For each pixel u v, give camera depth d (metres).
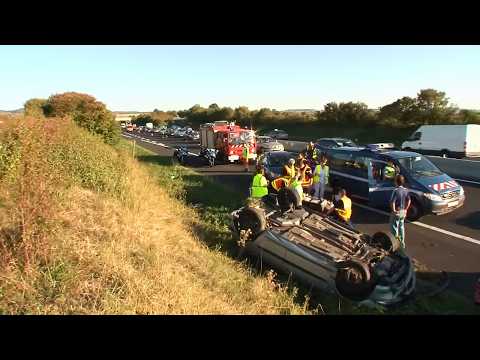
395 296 6.22
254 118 69.50
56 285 5.05
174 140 52.00
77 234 6.52
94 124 23.22
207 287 6.14
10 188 7.03
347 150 13.98
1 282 4.89
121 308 4.81
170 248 7.36
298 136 56.44
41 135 8.79
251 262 7.87
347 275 6.22
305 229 7.81
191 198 13.44
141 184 12.52
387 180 12.19
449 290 6.95
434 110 41.44
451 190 11.36
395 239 7.42
